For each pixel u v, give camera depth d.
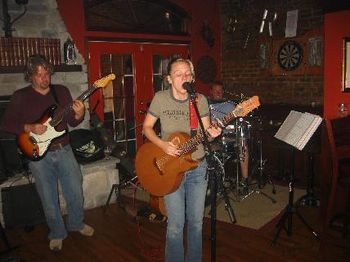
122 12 5.34
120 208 4.06
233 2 6.17
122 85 5.45
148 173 2.41
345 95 4.24
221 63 6.50
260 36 5.85
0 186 3.56
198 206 2.30
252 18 5.93
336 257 2.84
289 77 5.54
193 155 2.28
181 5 5.93
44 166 2.97
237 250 3.01
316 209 3.81
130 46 5.44
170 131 2.30
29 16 4.22
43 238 3.38
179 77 2.15
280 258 2.86
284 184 4.80
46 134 2.94
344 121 3.33
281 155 5.16
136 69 5.55
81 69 4.46
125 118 5.55
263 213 3.79
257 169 4.81
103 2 5.10
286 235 3.24
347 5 4.04
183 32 6.03
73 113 2.99
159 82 5.86
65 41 4.49
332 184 3.09
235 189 4.46
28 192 3.63
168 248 2.32
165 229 3.48
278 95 5.73
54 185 3.05
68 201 3.21
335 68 4.29
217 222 3.59
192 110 2.27
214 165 2.18
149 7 5.66
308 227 3.15
